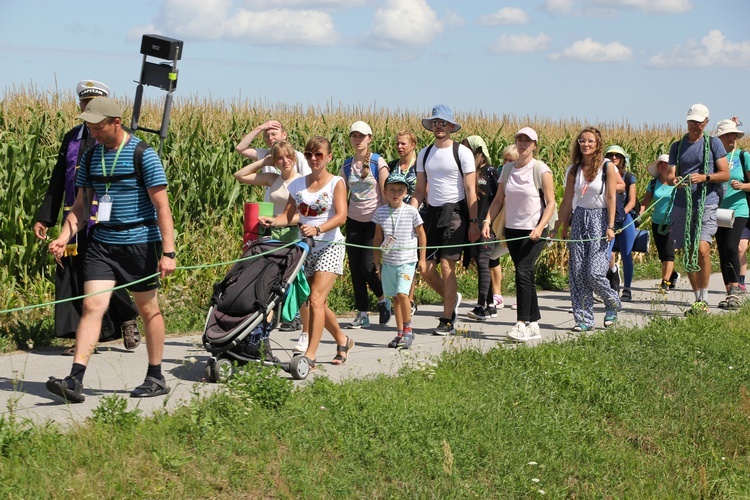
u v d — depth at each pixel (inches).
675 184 429.1
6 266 395.2
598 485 228.4
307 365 288.4
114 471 187.8
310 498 195.0
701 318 391.2
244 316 277.7
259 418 223.6
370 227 386.9
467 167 367.9
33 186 410.6
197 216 503.8
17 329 340.5
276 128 354.9
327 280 296.8
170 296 400.2
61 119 556.4
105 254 251.3
